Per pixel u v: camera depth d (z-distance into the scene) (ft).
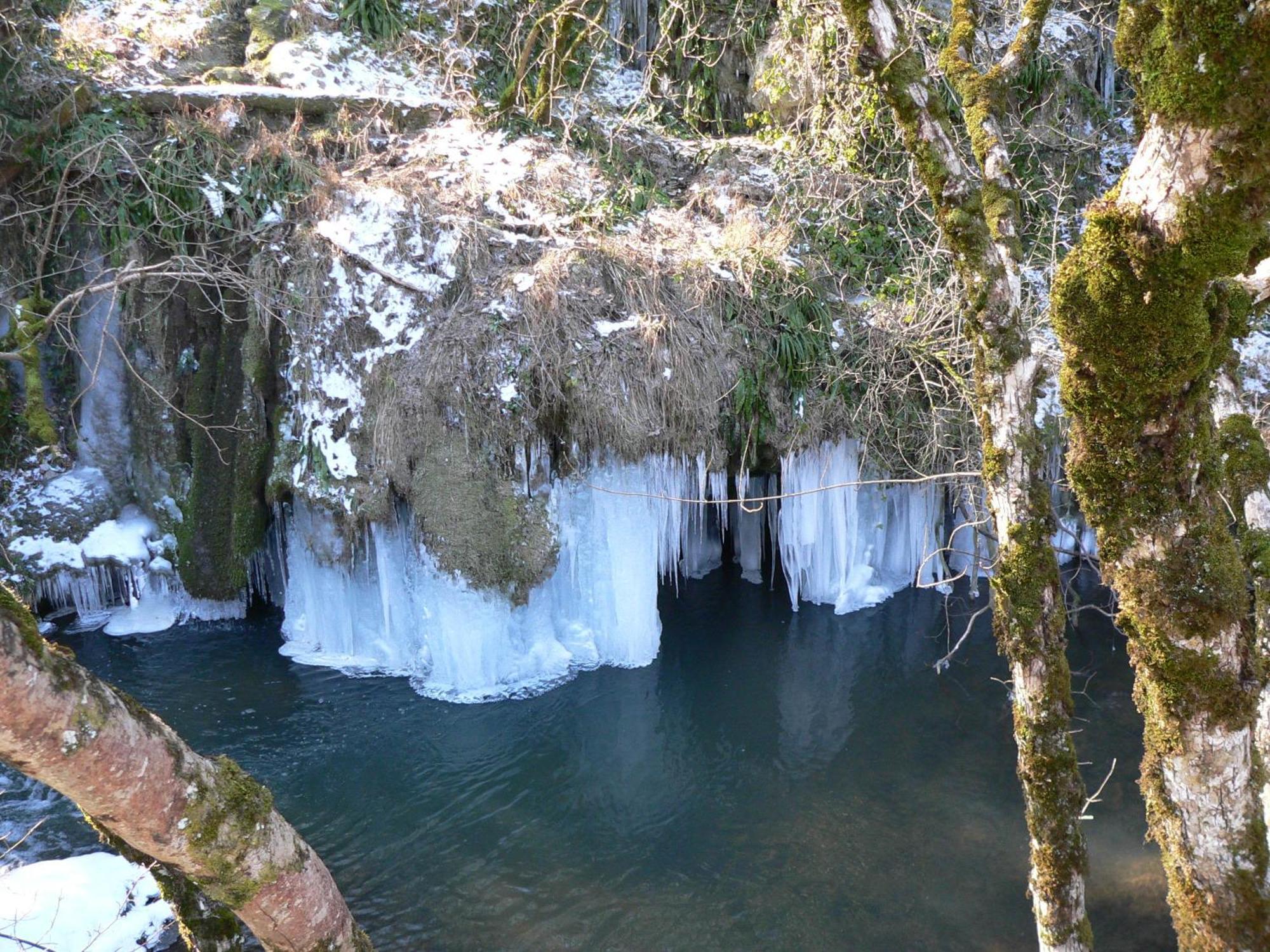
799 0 34.19
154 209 27.81
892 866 19.56
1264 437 20.72
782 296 30.07
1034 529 12.90
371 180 29.40
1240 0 7.29
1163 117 8.13
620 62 40.57
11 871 18.07
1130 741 23.45
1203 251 8.27
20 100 28.12
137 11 33.76
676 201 34.94
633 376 26.96
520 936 17.84
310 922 11.32
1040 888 13.19
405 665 27.48
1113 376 9.30
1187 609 9.91
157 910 17.25
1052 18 38.29
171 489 29.27
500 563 26.14
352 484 26.55
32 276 28.53
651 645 28.58
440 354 26.30
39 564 28.12
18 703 8.15
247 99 30.68
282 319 27.76
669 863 19.88
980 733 24.47
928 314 29.07
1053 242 28.48
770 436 29.09
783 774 22.93
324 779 22.56
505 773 23.02
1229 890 10.53
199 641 28.63
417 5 36.58
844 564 31.37
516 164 31.89
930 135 12.75
